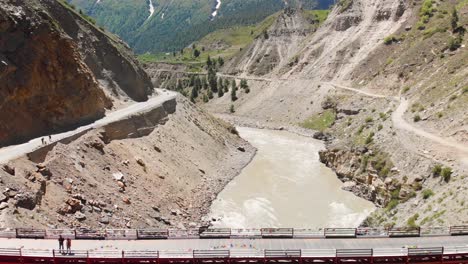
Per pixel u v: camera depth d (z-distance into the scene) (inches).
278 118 5595.5
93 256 1419.8
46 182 1951.3
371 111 4306.1
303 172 3356.3
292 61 6594.5
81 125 2605.8
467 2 4950.8
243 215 2492.6
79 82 2677.2
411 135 2908.5
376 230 1647.4
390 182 2605.8
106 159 2423.7
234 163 3543.3
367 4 6254.9
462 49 4133.9
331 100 5167.3
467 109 2874.0
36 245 1524.4
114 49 3629.4
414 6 5634.8
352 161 3112.7
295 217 2479.1
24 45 2381.9
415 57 4594.0
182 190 2667.3
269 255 1434.5
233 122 5821.9
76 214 1913.1
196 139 3526.1
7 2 2404.0
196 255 1429.6
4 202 1694.1
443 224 1817.2
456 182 2128.4
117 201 2162.9
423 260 1454.2
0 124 2180.1
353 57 5753.0
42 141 2151.8
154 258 1424.7
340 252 1437.0
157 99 3693.4
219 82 7042.3
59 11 3245.6
